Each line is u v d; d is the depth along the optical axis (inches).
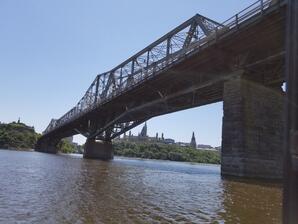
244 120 1305.4
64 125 4308.6
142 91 2370.8
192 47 1562.5
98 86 3277.6
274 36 1248.8
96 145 3533.5
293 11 111.8
